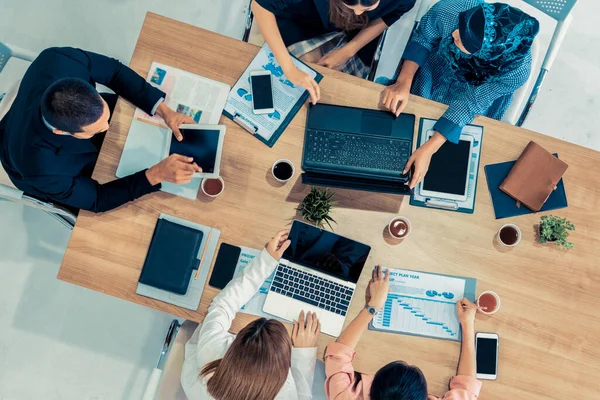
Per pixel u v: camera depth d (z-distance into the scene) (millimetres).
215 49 1931
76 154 1797
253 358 1448
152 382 1875
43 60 1789
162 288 1796
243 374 1449
